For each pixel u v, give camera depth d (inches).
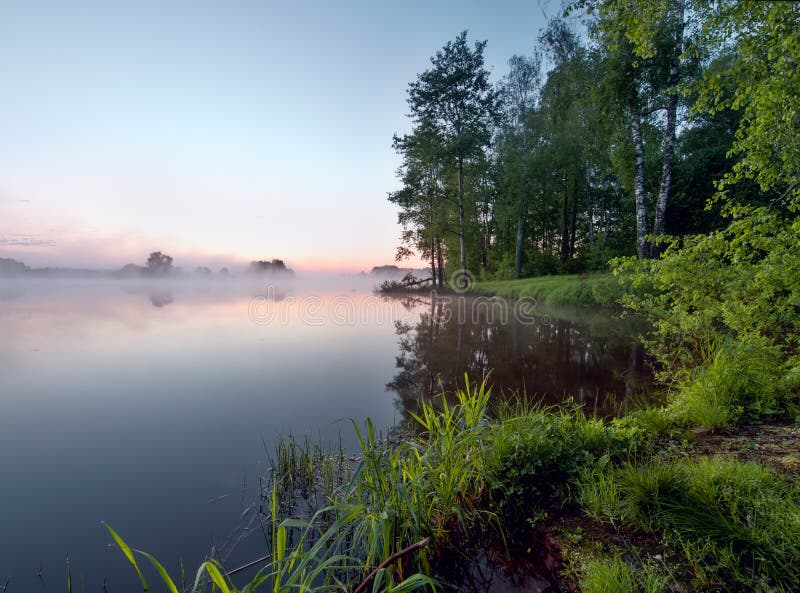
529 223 1338.6
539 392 234.7
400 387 265.7
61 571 99.6
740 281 173.9
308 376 295.4
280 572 74.2
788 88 148.0
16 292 1881.2
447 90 960.9
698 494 90.8
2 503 130.0
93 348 403.9
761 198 538.9
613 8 200.2
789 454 112.2
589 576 79.1
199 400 240.1
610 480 104.7
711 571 74.1
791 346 189.3
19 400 239.8
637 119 562.6
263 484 141.8
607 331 424.2
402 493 94.7
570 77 679.1
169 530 115.7
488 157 1172.5
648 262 198.8
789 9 136.1
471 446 125.7
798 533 75.1
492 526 105.3
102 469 153.3
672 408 163.5
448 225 1143.0
